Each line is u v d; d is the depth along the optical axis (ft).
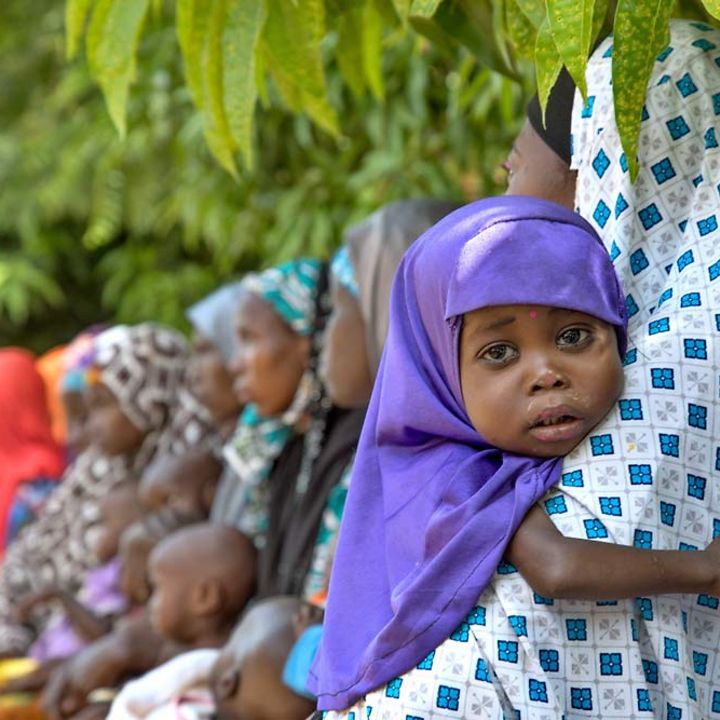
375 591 4.85
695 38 5.24
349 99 12.76
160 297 17.97
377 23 7.11
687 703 4.51
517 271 4.51
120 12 6.30
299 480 9.12
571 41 4.47
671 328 4.74
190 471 10.76
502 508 4.56
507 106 8.07
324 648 4.88
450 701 4.51
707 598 4.71
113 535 11.52
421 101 11.72
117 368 12.41
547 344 4.55
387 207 8.12
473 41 6.54
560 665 4.52
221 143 6.26
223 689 7.50
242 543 9.20
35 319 20.88
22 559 12.54
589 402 4.55
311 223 13.56
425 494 4.71
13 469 13.97
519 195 5.38
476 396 4.62
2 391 14.03
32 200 19.15
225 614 9.08
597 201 5.16
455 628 4.56
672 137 5.07
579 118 5.26
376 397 5.04
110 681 9.49
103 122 16.72
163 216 17.13
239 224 14.74
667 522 4.55
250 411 9.70
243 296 9.70
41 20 19.72
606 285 4.62
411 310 4.89
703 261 4.87
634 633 4.54
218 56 5.99
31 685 10.34
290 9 6.08
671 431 4.60
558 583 4.39
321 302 9.54
